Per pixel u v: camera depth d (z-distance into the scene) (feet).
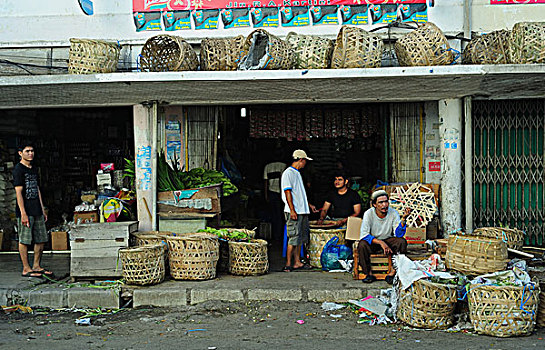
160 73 23.68
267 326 19.56
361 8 27.63
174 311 21.72
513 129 28.81
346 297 22.31
